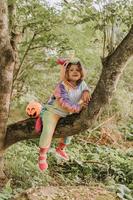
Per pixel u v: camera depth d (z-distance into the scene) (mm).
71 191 5977
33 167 6676
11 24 6531
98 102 4555
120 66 4488
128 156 8438
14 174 6477
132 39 4410
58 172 7176
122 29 6059
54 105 4598
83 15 6562
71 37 7211
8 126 5047
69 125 4664
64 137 4836
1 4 4789
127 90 10742
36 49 7477
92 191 6113
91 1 6316
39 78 8188
